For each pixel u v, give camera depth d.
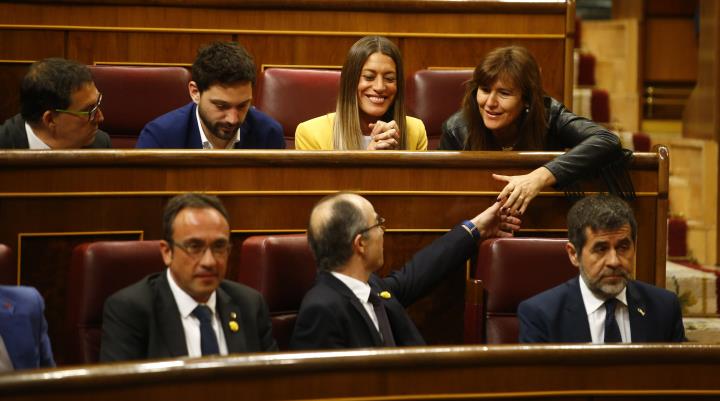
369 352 5.67
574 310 7.15
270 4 10.97
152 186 7.82
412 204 8.16
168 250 6.69
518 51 8.69
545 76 11.20
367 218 7.11
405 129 9.28
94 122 8.39
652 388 6.02
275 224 8.02
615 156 8.32
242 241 7.98
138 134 10.05
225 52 8.59
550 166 8.09
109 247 7.04
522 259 7.59
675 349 6.02
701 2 13.45
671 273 11.01
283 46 11.05
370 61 9.06
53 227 7.67
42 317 6.58
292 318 7.43
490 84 8.64
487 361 5.82
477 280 7.43
